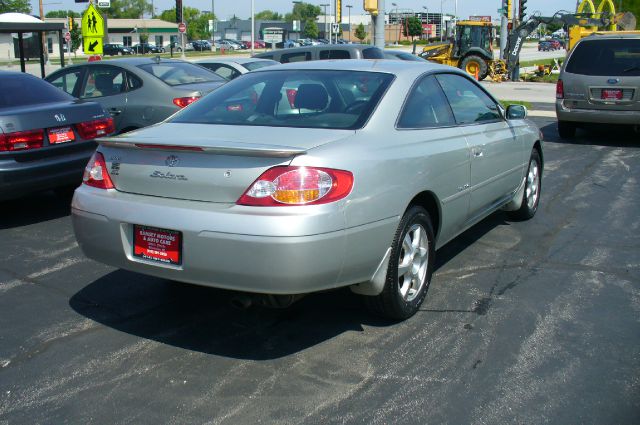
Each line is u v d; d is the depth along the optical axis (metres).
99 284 4.88
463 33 29.08
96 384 3.44
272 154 3.32
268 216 3.29
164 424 3.07
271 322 4.19
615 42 11.33
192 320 4.24
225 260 3.36
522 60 49.91
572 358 3.70
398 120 4.09
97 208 3.79
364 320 4.20
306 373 3.54
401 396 3.30
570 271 5.14
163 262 3.60
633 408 3.20
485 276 5.01
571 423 3.08
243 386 3.41
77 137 6.69
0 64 34.75
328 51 14.46
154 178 3.67
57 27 12.84
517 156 5.85
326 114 4.02
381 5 15.80
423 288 4.29
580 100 11.51
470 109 5.14
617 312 4.35
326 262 3.37
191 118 4.28
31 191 6.34
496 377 3.48
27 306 4.46
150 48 76.19
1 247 5.79
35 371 3.58
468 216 4.95
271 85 4.42
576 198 7.57
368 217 3.57
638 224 6.49
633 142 11.84
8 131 6.09
